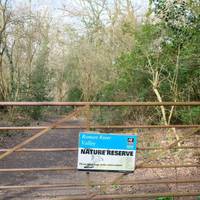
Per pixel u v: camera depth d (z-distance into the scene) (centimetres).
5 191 698
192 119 1190
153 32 1298
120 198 598
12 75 2430
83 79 3067
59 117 3100
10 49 2438
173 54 1272
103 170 580
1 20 2267
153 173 861
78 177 855
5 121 2047
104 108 1712
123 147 580
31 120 2412
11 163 1059
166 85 1372
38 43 2770
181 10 1205
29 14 2403
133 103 563
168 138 1138
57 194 669
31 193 681
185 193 609
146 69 1440
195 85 1320
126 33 1861
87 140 575
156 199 620
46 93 2903
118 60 1622
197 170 883
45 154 1214
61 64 3894
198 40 1170
